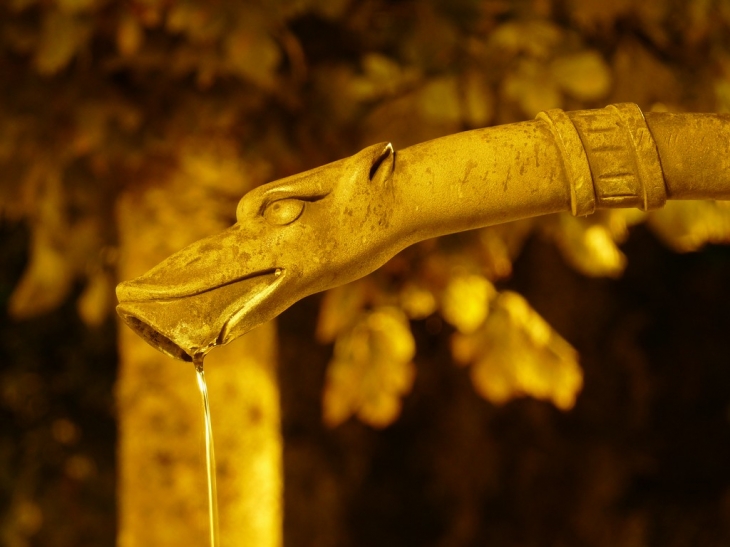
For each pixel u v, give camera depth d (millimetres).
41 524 2512
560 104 1242
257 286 941
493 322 1417
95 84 1300
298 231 943
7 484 2527
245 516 1331
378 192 950
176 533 1331
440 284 1380
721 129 970
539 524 2557
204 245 941
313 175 950
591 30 1300
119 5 1254
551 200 965
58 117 1317
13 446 2539
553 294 2508
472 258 1378
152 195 1352
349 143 1325
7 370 2566
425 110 1237
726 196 978
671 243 1320
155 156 1348
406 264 1403
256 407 1345
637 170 961
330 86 1295
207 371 1328
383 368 1407
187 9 1226
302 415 2535
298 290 947
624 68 1291
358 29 1312
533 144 961
